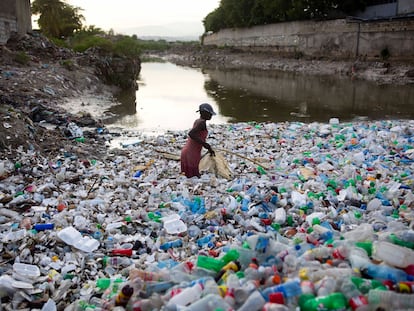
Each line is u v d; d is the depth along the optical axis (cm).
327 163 824
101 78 2267
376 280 335
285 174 779
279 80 3159
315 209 602
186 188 703
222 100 2080
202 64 5400
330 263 371
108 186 730
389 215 570
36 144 929
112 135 1208
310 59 4397
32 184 718
